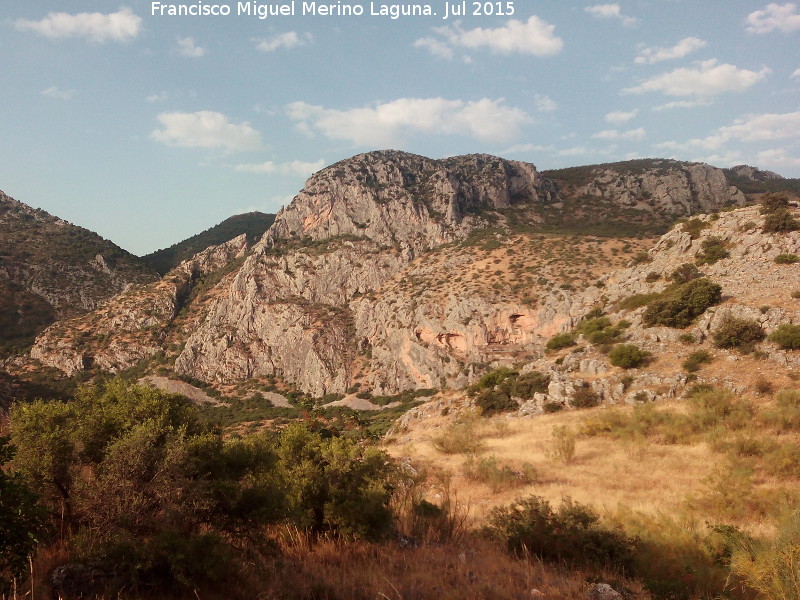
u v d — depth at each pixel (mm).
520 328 103250
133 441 8594
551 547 12078
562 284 103688
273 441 13273
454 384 96938
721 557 11359
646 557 11375
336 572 9344
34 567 7156
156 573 7457
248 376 129000
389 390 110812
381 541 11578
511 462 25266
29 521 7020
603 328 56031
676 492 18578
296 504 11180
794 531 10695
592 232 135875
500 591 9031
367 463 13000
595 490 19328
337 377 116750
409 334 113500
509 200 166875
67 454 8797
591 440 29828
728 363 39688
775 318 40719
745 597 9648
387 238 145125
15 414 9078
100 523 8117
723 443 24641
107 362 127188
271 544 9578
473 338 104938
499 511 14688
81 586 6922
